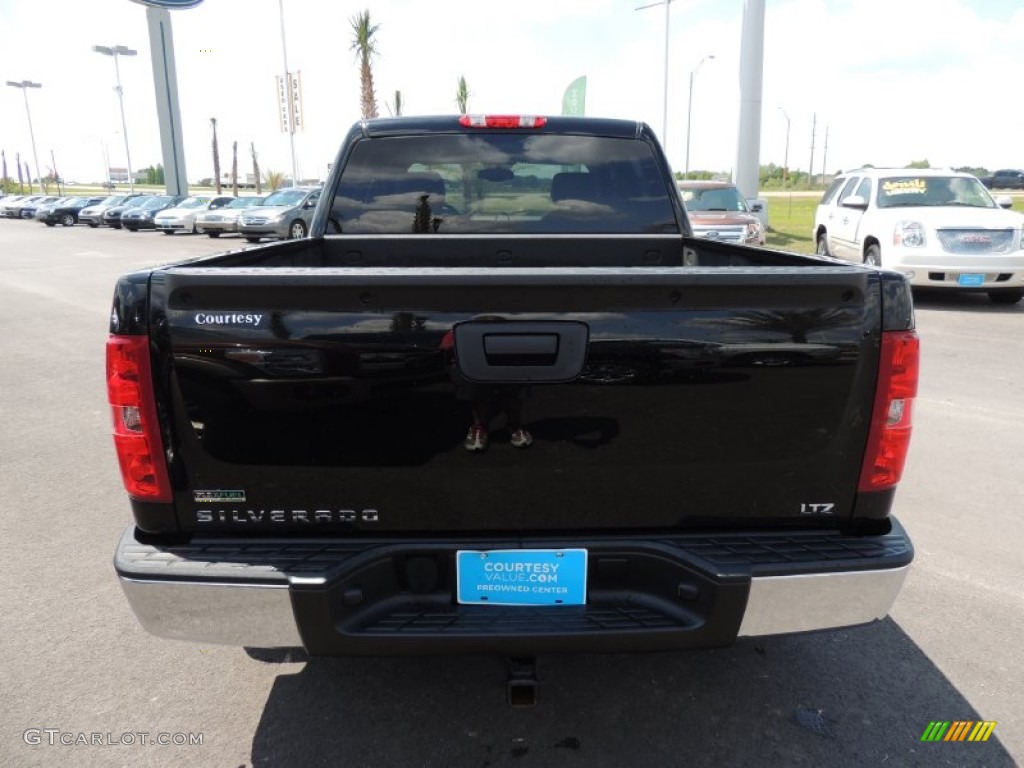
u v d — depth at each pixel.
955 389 7.07
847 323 2.19
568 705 2.82
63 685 2.96
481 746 2.60
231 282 2.10
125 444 2.21
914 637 3.25
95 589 3.70
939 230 11.08
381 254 4.16
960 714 2.76
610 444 2.22
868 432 2.26
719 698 2.86
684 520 2.31
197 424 2.20
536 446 2.21
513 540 2.27
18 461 5.46
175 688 2.94
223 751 2.60
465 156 4.07
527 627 2.19
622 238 4.18
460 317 2.14
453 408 2.19
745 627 2.23
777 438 2.24
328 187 4.11
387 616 2.24
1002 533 4.20
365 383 2.17
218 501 2.26
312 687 2.94
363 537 2.30
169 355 2.16
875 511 2.32
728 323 2.16
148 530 2.29
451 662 3.10
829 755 2.55
